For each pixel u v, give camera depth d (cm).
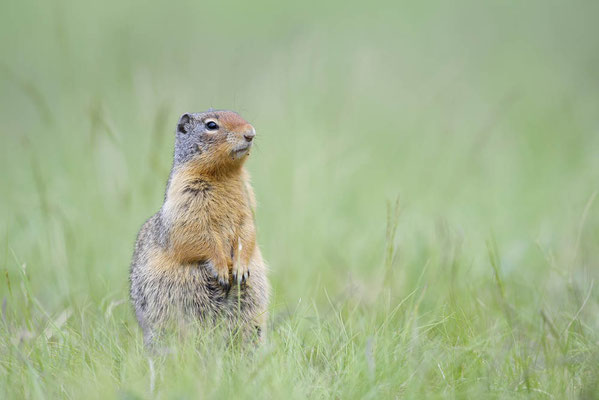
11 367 931
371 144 1992
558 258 1393
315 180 1675
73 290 1248
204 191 1058
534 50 3391
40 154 1922
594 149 2048
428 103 2202
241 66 2545
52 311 1213
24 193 1702
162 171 1594
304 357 962
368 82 2273
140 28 3222
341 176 1717
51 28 3130
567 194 1736
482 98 2569
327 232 1551
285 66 2094
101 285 1273
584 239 1425
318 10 3775
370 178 1830
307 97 2033
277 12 3716
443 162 1928
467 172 1859
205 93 2183
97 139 1650
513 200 1719
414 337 949
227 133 1052
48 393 868
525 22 3888
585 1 4181
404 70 2728
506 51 3319
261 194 1628
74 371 916
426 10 3969
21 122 2402
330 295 1319
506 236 1548
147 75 1931
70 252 1336
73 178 1617
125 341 1043
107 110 1788
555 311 1141
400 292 1265
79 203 1538
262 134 1833
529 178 1864
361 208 1695
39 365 934
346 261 1448
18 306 1154
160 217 1070
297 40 2273
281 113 1884
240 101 2138
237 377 863
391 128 2122
